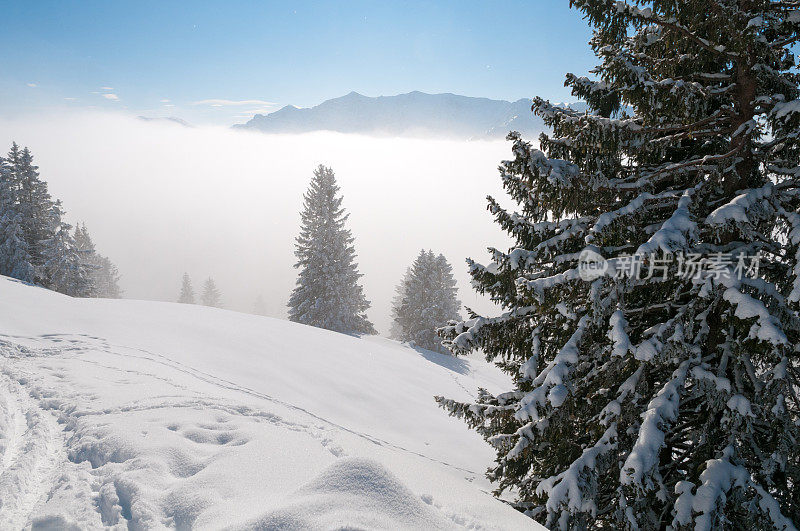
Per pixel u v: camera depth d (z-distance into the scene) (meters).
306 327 24.52
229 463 4.86
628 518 5.25
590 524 5.71
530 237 6.95
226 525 3.67
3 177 36.03
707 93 5.85
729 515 5.04
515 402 7.02
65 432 5.96
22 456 5.23
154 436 5.55
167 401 7.00
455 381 22.75
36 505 4.38
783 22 5.74
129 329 15.11
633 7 5.76
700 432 5.75
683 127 6.02
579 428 6.46
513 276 6.73
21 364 9.02
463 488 5.30
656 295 6.24
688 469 5.60
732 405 4.98
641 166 6.80
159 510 4.13
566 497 5.14
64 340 11.83
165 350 13.59
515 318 6.97
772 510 4.75
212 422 6.21
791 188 5.86
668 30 5.95
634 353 5.14
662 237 5.07
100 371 8.95
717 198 6.27
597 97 7.28
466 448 12.91
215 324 18.67
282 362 15.64
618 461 5.61
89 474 4.88
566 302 6.04
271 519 3.54
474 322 7.12
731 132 6.06
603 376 6.11
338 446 5.84
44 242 36.69
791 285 5.60
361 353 21.14
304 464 5.02
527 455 5.97
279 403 11.22
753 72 5.77
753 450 5.30
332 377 15.63
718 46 5.78
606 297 5.50
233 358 14.66
